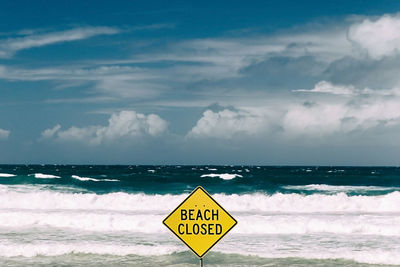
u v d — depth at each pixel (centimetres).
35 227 1600
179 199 2288
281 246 1287
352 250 1236
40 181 3788
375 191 3183
